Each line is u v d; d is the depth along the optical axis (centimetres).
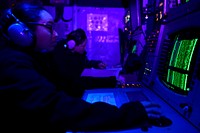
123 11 301
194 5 82
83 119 47
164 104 93
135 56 176
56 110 46
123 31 295
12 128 56
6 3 66
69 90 149
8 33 62
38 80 49
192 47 86
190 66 84
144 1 194
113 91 126
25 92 47
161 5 134
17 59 52
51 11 295
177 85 92
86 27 299
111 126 47
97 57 300
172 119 74
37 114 46
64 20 293
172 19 108
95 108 49
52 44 74
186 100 77
